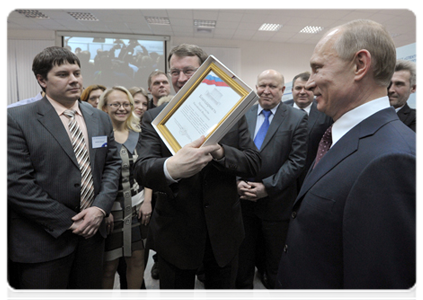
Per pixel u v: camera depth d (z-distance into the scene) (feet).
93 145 4.16
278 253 5.21
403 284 1.44
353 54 1.82
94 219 3.82
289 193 5.20
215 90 2.46
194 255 3.09
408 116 5.32
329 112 2.10
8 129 3.51
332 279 1.80
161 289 3.32
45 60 3.69
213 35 24.93
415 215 1.44
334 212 1.75
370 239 1.50
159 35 24.90
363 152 1.72
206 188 3.05
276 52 26.96
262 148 5.26
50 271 3.59
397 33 23.31
